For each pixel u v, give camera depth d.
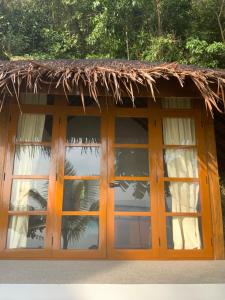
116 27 9.38
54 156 3.75
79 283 2.41
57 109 3.89
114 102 3.95
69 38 10.69
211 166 3.83
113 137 3.85
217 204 3.70
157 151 3.84
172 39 8.90
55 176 3.69
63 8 10.82
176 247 3.58
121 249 3.51
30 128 3.84
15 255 3.44
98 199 3.65
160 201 3.69
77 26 10.76
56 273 2.77
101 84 3.39
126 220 3.61
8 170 3.68
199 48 8.38
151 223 3.62
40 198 3.63
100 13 9.67
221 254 3.55
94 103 3.93
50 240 3.50
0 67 3.26
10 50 10.47
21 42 10.54
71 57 10.62
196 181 3.79
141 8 9.34
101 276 2.67
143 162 3.80
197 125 3.96
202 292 2.41
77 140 3.82
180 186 3.77
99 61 4.71
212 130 3.95
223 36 8.99
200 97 3.79
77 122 3.87
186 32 9.37
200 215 3.68
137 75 3.22
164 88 3.76
